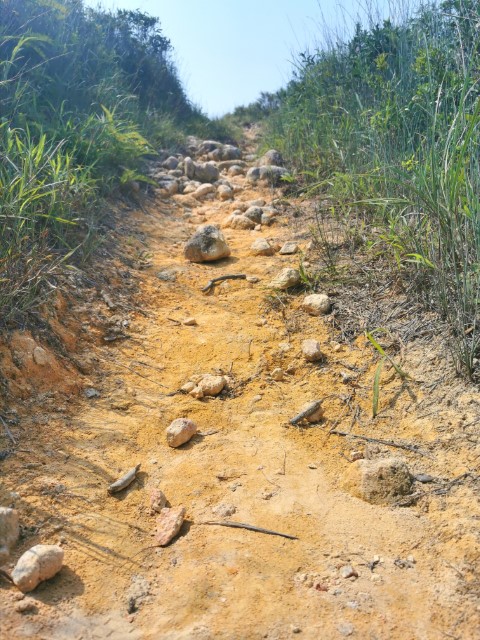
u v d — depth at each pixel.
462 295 3.07
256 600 1.92
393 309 3.49
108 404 2.92
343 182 4.99
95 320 3.52
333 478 2.47
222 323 3.64
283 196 5.85
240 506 2.32
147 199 5.82
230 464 2.55
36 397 2.84
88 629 1.82
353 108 5.94
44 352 3.02
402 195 4.09
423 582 1.97
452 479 2.38
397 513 2.26
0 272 3.12
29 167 3.86
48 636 1.78
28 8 6.16
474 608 1.87
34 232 3.79
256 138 9.79
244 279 4.16
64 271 3.80
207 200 6.14
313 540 2.16
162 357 3.34
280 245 4.66
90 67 6.74
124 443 2.67
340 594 1.94
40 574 1.93
